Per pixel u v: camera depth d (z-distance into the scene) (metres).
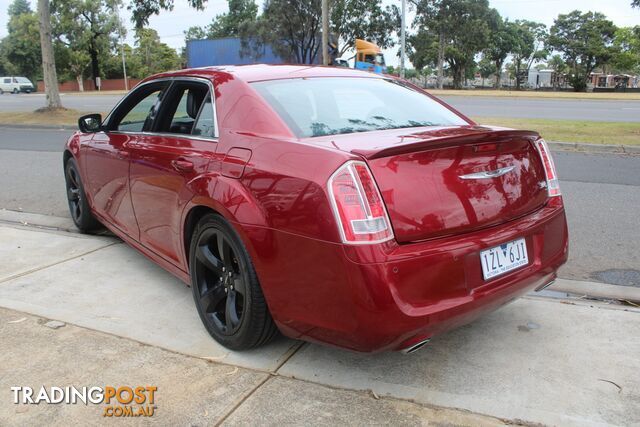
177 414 2.57
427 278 2.44
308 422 2.50
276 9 39.38
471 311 2.57
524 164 3.00
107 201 4.53
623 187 7.13
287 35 40.09
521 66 91.75
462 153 2.68
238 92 3.25
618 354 3.05
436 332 2.53
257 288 2.82
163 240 3.72
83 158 4.88
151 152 3.71
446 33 59.66
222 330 3.15
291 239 2.55
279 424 2.49
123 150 4.09
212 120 3.33
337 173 2.42
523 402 2.62
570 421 2.48
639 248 4.84
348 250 2.35
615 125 13.52
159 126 3.87
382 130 3.06
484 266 2.63
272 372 2.92
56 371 2.94
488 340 3.24
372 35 45.03
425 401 2.64
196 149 3.30
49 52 19.73
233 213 2.80
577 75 73.31
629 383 2.77
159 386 2.80
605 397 2.66
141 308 3.72
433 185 2.55
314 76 3.55
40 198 7.11
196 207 3.19
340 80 3.59
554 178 3.21
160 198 3.61
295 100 3.18
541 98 29.88
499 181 2.82
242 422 2.51
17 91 55.34
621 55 71.69
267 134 2.92
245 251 2.82
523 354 3.08
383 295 2.34
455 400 2.65
